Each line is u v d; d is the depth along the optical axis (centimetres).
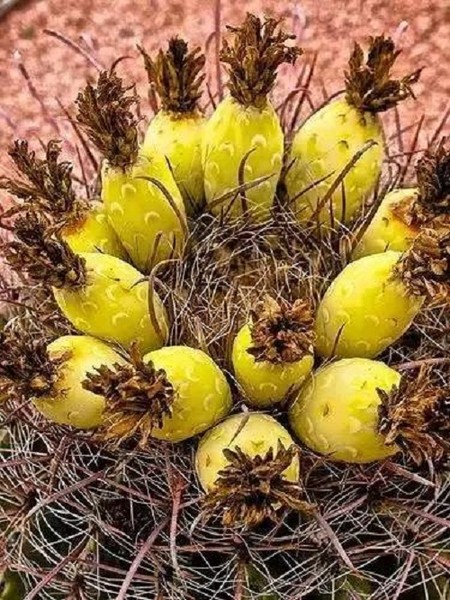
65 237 27
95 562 27
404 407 23
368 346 25
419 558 28
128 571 26
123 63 55
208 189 28
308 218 29
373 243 27
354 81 27
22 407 28
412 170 36
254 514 23
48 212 27
